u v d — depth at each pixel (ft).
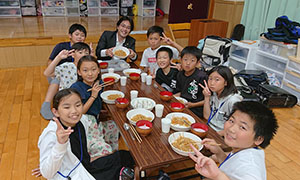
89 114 6.06
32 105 10.18
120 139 8.32
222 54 12.23
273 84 11.79
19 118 9.16
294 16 13.69
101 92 6.79
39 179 6.31
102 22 21.85
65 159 4.57
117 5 25.81
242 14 15.29
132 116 5.59
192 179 6.52
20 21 20.44
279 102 10.84
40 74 13.75
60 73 7.83
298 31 11.22
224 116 6.45
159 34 9.46
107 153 5.76
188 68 7.41
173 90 8.64
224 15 16.08
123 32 10.17
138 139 4.79
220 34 15.42
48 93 9.27
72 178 4.54
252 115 3.56
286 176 6.86
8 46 14.19
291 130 9.25
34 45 14.73
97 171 5.04
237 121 3.70
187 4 17.66
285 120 9.95
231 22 15.56
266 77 11.74
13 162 6.89
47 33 16.34
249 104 3.72
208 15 17.63
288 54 11.36
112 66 9.23
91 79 6.09
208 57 12.70
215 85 6.25
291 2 13.48
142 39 17.31
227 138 3.84
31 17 22.66
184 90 7.98
